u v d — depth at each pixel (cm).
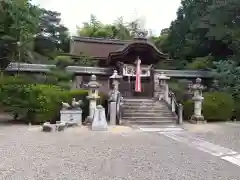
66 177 523
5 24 1462
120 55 1909
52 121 1399
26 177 518
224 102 1655
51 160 650
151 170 582
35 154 709
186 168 603
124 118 1410
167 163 643
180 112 1430
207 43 2462
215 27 2189
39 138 955
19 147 793
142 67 1931
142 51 1945
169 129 1255
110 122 1385
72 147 805
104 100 1606
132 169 587
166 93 1625
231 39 2108
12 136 991
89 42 2575
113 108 1398
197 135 1089
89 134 1067
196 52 2602
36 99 1363
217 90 1894
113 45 2603
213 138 1016
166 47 3109
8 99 1373
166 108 1541
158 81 1769
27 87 1396
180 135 1086
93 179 515
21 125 1341
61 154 714
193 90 1595
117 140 941
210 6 2250
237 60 2031
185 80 2038
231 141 954
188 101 1666
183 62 2581
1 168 576
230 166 627
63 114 1322
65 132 1109
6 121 1491
